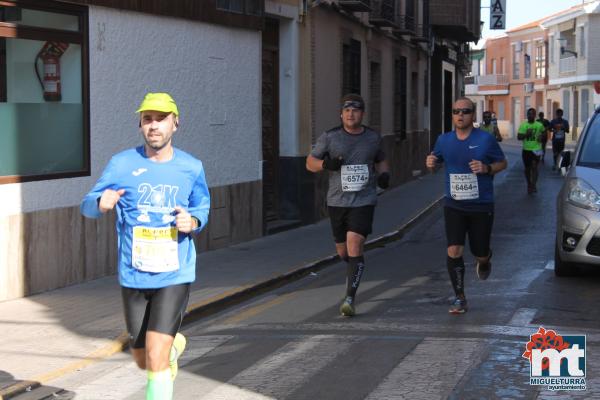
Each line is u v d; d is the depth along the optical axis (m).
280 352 7.71
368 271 12.45
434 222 19.08
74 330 8.57
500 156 9.03
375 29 23.38
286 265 12.58
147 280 5.51
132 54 11.88
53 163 10.62
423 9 31.45
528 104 83.06
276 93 17.11
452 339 7.97
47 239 10.38
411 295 10.30
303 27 17.45
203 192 5.72
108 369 7.49
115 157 5.62
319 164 9.18
